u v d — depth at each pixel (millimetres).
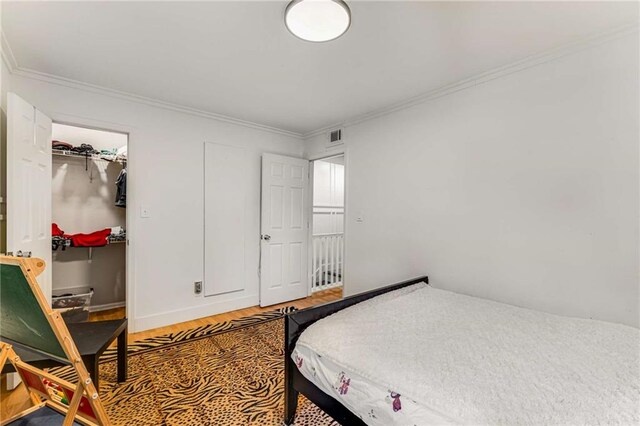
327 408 1418
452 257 2623
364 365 1279
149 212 3023
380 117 3252
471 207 2500
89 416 1265
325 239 4855
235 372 2182
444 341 1495
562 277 2033
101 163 3719
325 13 1622
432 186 2775
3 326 1323
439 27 1807
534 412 958
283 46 2031
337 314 1841
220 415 1722
